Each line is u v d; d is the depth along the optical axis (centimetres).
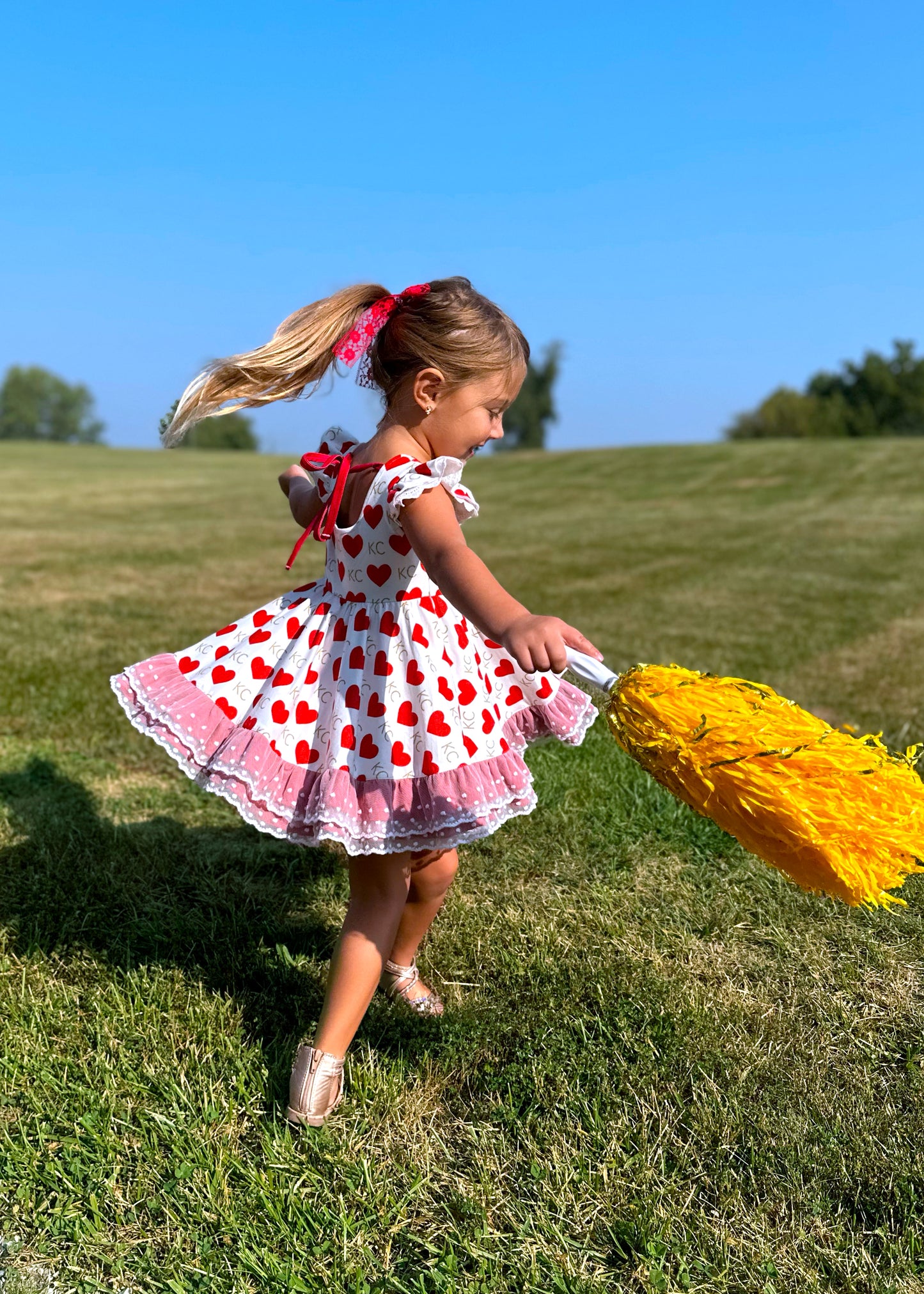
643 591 1009
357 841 190
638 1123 195
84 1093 199
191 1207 175
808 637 748
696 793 176
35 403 9644
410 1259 167
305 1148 190
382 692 197
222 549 1379
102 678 543
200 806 361
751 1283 162
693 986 241
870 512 1912
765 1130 193
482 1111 200
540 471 2928
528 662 168
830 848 163
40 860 300
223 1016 227
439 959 254
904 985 245
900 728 484
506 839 321
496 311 210
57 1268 165
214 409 216
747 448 3206
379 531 197
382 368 213
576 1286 160
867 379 7025
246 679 203
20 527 1647
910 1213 175
